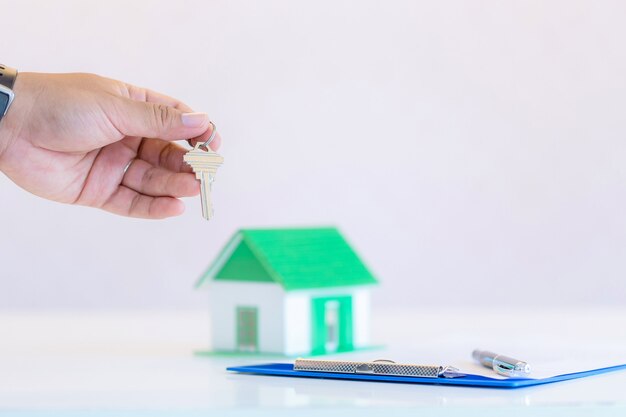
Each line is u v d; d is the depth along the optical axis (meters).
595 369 1.05
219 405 0.84
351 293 1.43
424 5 2.71
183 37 2.65
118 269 2.75
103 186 1.27
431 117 2.75
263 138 2.72
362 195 2.76
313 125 2.73
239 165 2.71
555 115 2.74
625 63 2.71
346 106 2.74
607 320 1.95
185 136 1.15
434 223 2.77
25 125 1.14
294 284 1.34
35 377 1.09
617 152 2.74
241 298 1.39
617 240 2.76
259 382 1.01
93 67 2.61
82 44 2.61
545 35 2.72
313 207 2.74
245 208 2.73
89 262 2.75
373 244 2.76
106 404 0.86
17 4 2.58
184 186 1.26
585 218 2.77
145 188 1.29
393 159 2.76
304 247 1.44
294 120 2.72
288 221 2.74
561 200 2.76
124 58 2.62
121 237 2.75
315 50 2.71
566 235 2.77
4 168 1.20
